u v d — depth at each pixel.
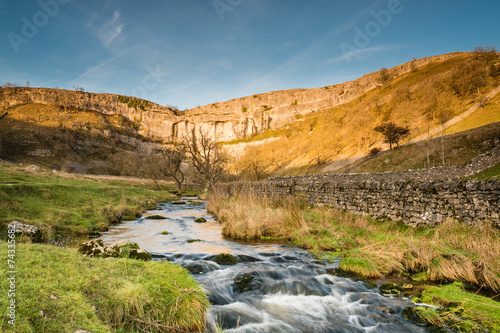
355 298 5.65
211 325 4.24
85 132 127.88
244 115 178.50
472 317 4.61
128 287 4.11
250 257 8.35
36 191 13.35
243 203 16.58
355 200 12.92
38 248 5.15
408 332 4.39
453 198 8.80
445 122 52.75
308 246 9.54
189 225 14.30
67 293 3.54
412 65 132.50
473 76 64.06
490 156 26.61
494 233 7.29
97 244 6.66
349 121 96.31
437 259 6.66
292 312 5.07
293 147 114.12
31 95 159.12
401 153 46.56
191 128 175.88
